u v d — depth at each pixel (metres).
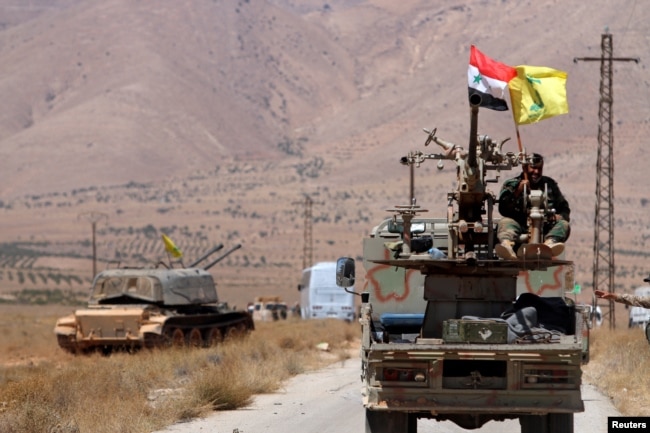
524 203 23.23
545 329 22.88
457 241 23.47
